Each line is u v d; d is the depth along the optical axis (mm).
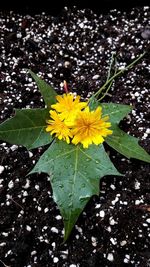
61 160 163
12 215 165
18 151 181
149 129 187
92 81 207
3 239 159
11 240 159
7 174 175
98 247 157
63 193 156
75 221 153
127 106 177
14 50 220
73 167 161
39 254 157
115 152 179
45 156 165
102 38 228
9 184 172
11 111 193
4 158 178
